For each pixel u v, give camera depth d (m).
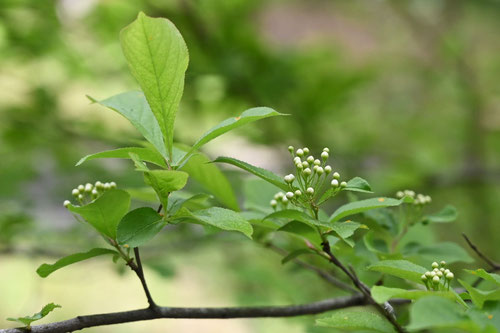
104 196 0.75
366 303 0.85
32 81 1.54
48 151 1.54
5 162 1.51
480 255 0.86
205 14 1.54
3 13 1.39
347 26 2.88
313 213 0.77
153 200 0.84
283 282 1.18
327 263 0.94
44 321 2.23
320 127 1.61
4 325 2.09
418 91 2.39
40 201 1.44
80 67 1.56
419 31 2.52
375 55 2.51
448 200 1.95
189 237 1.30
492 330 0.68
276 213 0.76
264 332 1.42
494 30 2.65
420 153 2.12
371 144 1.89
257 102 1.45
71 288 2.44
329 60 1.61
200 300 2.23
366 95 2.17
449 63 2.34
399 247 0.88
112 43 1.57
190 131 1.53
